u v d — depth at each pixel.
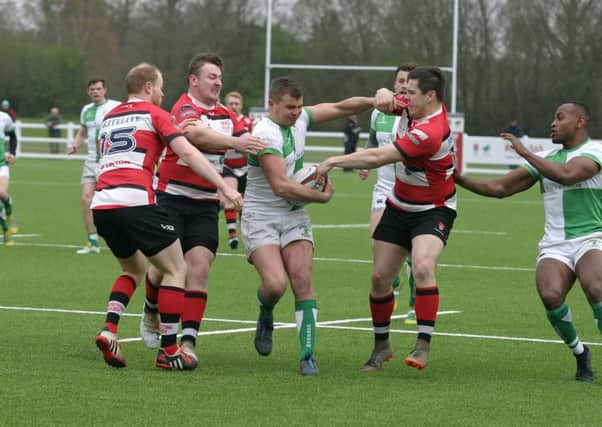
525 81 144.38
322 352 24.64
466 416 18.50
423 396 20.08
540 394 20.45
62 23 189.88
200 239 23.47
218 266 40.66
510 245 49.94
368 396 20.00
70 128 119.56
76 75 185.00
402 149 21.58
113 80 184.75
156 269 23.75
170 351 22.06
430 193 22.25
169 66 174.25
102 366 22.41
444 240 22.33
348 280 37.47
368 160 21.73
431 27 145.50
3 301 31.39
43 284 35.06
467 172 103.50
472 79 145.50
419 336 21.75
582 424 18.09
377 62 146.75
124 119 22.27
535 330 27.98
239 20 171.00
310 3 150.50
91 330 26.88
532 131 144.12
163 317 22.11
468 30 146.00
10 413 18.19
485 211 70.75
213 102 24.25
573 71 142.75
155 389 20.22
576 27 143.38
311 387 20.70
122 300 22.47
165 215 22.20
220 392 20.09
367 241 50.81
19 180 89.00
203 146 22.48
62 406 18.73
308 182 22.11
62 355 23.53
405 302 33.31
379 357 22.80
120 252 22.61
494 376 22.20
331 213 66.38
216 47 171.12
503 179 22.95
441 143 21.75
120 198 21.88
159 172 23.89
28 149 135.38
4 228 46.75
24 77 184.75
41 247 46.12
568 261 22.16
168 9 174.12
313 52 149.75
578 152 22.30
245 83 169.50
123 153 22.11
